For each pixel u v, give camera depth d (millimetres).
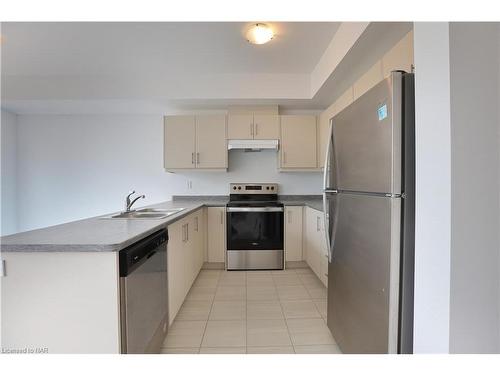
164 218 1828
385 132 1103
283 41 2326
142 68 2895
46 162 3762
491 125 842
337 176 1610
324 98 3105
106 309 1113
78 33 2162
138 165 3797
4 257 1102
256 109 3447
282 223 3256
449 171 836
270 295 2557
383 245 1117
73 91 3053
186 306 2342
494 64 848
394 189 1064
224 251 3295
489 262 845
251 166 3801
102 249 1081
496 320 850
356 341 1363
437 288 889
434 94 888
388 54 1792
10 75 3018
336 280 1643
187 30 2137
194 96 3100
